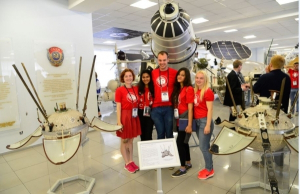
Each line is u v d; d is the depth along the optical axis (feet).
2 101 10.38
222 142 5.25
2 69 10.32
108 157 9.64
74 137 5.79
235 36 32.89
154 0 16.34
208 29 26.71
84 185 7.30
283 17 20.33
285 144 5.17
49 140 5.68
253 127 5.19
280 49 50.75
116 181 7.47
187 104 7.36
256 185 6.65
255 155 9.15
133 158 9.50
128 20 21.76
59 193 6.85
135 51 46.39
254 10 19.86
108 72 40.60
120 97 7.55
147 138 8.23
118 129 7.16
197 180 7.29
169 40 7.95
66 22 12.60
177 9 7.54
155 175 7.80
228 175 7.55
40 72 11.58
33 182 7.66
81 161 9.26
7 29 10.43
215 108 20.58
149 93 7.87
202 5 18.13
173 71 7.84
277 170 7.36
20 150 10.94
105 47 38.91
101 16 20.18
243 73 20.29
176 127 8.00
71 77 12.87
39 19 11.49
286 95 7.18
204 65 11.93
